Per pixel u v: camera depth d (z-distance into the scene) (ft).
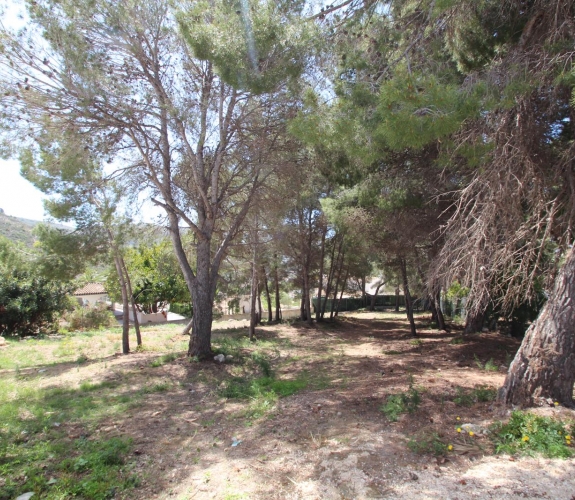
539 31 17.57
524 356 15.66
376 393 19.66
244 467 12.01
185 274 32.76
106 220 32.22
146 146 29.73
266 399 19.65
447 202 27.30
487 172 18.35
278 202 35.60
